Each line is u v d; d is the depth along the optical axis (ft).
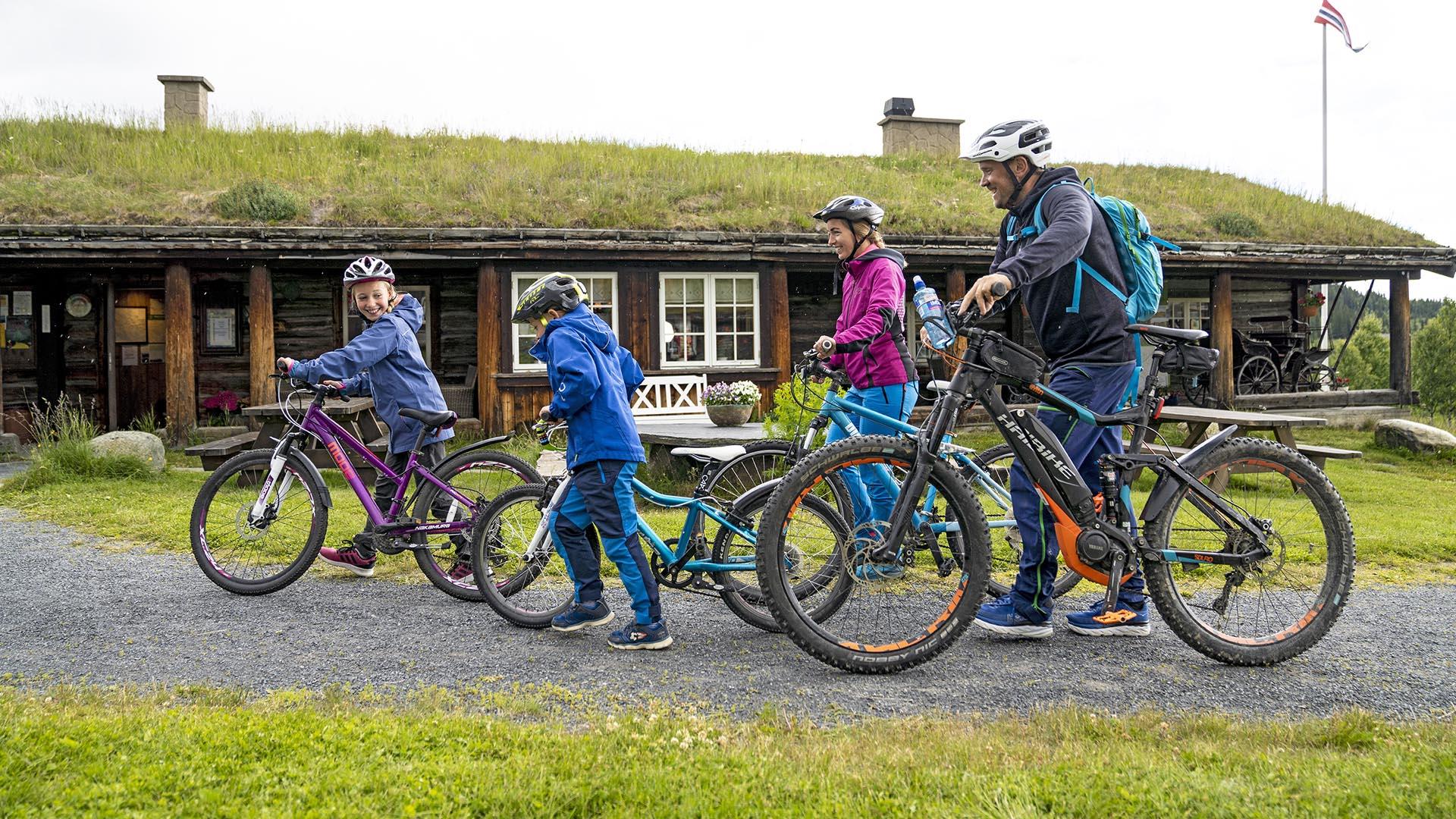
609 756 8.20
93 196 42.29
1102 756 8.27
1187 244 49.93
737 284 44.29
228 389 48.88
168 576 16.94
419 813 7.04
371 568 16.60
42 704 9.62
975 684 11.27
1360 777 7.64
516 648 12.71
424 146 55.52
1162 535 12.30
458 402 45.47
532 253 41.39
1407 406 54.13
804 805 7.19
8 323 48.19
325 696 10.29
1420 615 14.75
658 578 13.12
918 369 49.24
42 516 22.76
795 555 12.72
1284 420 29.45
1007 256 13.14
